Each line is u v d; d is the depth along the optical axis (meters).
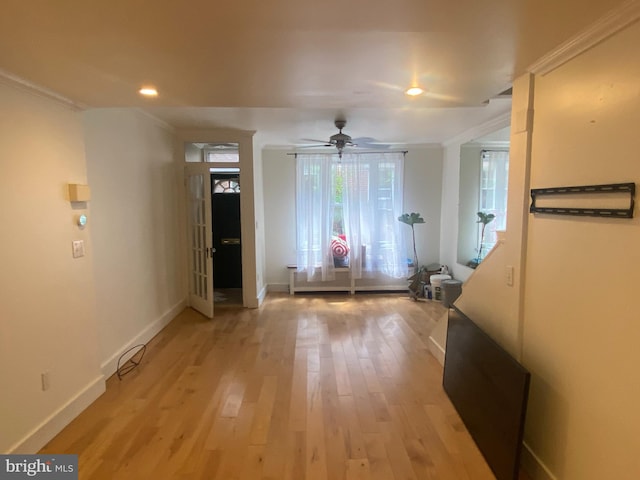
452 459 2.14
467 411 2.41
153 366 3.34
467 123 4.37
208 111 3.70
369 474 2.02
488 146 5.23
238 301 5.58
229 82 2.18
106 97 2.44
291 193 6.04
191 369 3.28
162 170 4.34
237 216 6.39
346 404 2.71
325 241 5.91
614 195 1.42
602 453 1.50
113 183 3.23
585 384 1.59
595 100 1.52
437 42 1.63
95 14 1.37
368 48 1.71
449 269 5.82
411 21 1.44
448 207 5.80
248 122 4.22
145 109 3.60
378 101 2.63
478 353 2.30
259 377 3.13
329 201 5.89
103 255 3.07
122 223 3.38
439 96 2.50
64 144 2.46
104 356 3.08
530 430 1.99
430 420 2.52
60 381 2.40
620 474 1.41
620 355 1.41
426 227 6.13
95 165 2.96
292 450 2.21
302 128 4.56
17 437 2.06
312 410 2.63
